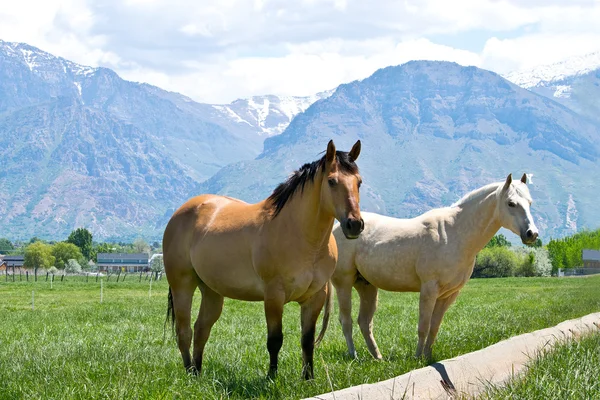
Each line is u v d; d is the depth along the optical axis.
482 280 66.19
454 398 6.94
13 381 8.13
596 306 17.62
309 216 8.07
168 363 9.66
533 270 85.12
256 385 7.82
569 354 8.58
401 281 10.77
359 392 6.43
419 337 10.31
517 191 10.02
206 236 9.02
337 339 12.75
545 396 6.76
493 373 8.21
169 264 9.69
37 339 13.76
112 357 10.09
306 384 7.71
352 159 8.10
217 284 8.90
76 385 7.63
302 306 8.57
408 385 6.88
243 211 8.91
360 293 11.45
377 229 10.99
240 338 13.30
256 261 8.36
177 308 9.59
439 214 10.59
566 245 82.06
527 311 19.19
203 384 7.80
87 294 42.34
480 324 15.07
